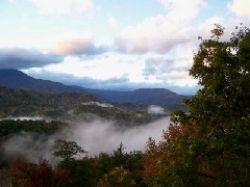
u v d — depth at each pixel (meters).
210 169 14.87
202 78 16.09
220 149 14.01
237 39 15.88
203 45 15.95
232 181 14.12
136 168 55.56
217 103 15.44
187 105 16.27
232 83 14.98
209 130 15.47
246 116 15.21
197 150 14.43
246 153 14.12
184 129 19.16
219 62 15.27
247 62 15.31
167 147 17.78
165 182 15.14
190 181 14.50
